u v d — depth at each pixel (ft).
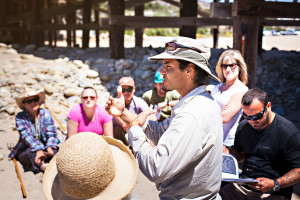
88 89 11.96
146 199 11.20
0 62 24.71
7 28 40.16
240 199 7.73
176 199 5.15
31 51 31.76
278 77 25.82
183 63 5.10
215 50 29.76
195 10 26.12
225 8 17.07
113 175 3.92
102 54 28.96
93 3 34.50
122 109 5.36
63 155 3.66
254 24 16.53
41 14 37.88
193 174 4.99
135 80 23.80
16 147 13.51
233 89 9.68
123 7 25.67
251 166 7.68
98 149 3.71
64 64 25.07
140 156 4.97
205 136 4.84
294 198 11.51
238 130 8.04
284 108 21.53
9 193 11.37
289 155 7.15
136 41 40.78
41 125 13.05
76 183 3.60
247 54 16.66
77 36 67.87
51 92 20.48
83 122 12.20
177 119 4.90
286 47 53.83
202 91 5.22
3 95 19.71
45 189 4.06
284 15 16.74
